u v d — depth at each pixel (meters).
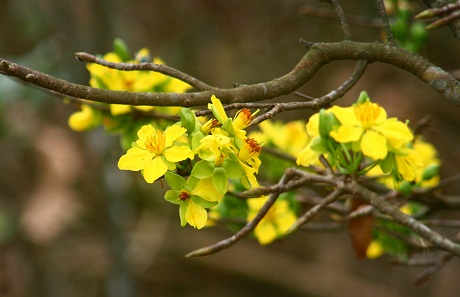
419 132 4.25
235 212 4.25
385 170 3.07
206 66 8.18
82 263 8.63
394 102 7.37
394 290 8.95
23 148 7.96
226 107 2.84
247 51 8.13
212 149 2.63
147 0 7.98
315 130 3.20
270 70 8.08
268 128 4.66
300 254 9.52
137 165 2.76
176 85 4.05
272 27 8.01
